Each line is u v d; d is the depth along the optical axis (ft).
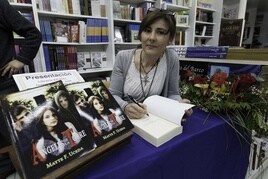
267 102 2.73
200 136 2.27
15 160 1.63
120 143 1.82
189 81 3.44
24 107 1.42
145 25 2.87
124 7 8.61
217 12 12.74
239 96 2.80
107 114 1.82
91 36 7.91
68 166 1.36
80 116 1.62
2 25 3.52
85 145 1.48
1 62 3.56
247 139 3.04
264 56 3.26
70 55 7.57
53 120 1.46
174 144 2.00
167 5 9.92
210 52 4.01
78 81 2.05
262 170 4.16
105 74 8.96
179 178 2.18
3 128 2.01
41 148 1.31
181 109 2.34
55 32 7.13
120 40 8.87
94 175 1.50
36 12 6.42
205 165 2.52
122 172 1.60
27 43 3.89
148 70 3.32
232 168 3.08
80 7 7.52
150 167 1.78
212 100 2.85
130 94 3.36
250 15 17.43
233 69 3.60
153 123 2.24
